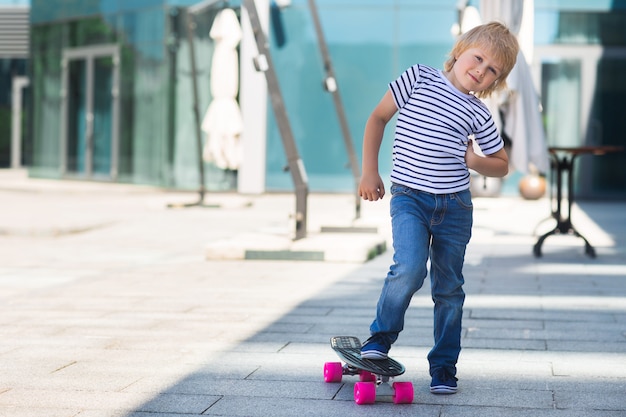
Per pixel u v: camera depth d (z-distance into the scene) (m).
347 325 6.89
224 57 20.52
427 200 4.71
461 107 4.67
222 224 16.02
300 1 23.58
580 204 21.67
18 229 14.42
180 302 8.00
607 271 10.07
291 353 5.88
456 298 4.88
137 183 26.36
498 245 12.80
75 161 28.55
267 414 4.48
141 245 12.96
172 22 24.94
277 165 23.94
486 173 4.75
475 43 4.57
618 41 22.91
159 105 25.38
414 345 6.12
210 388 4.98
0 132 39.47
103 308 7.68
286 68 23.70
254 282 9.27
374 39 23.48
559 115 23.08
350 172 23.69
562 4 22.89
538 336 6.44
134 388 4.98
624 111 22.95
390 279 4.66
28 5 36.00
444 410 4.55
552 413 4.48
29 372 5.36
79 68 28.09
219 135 20.52
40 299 8.19
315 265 10.69
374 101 23.50
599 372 5.34
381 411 4.53
